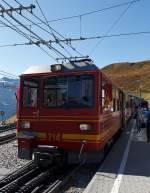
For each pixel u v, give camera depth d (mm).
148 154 13719
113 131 15016
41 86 11461
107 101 12453
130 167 11047
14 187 9547
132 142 17562
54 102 11266
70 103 11047
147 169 10750
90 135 10750
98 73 10836
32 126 11539
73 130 10961
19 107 11766
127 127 26766
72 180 10398
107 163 11734
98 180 9180
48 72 11414
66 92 11133
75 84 11055
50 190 9016
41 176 10445
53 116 11234
